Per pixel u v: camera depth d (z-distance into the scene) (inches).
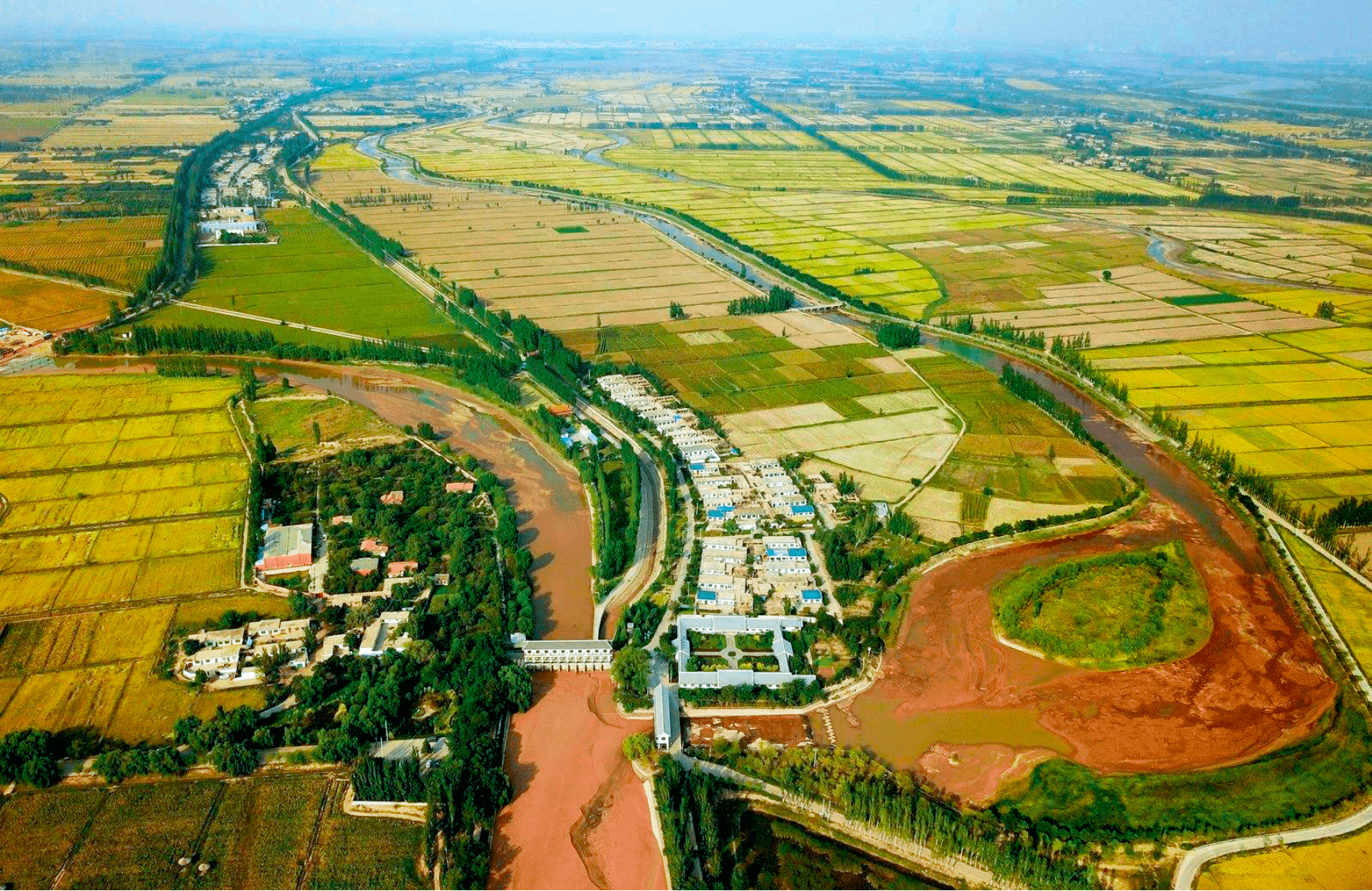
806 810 5659.5
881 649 7003.0
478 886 5049.2
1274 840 5388.8
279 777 5718.5
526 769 5920.3
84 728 5984.3
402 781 5565.9
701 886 5027.1
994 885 5221.5
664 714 6117.1
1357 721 6358.3
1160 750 6112.2
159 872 5059.1
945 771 5935.0
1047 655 7066.9
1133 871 5201.8
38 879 4987.7
